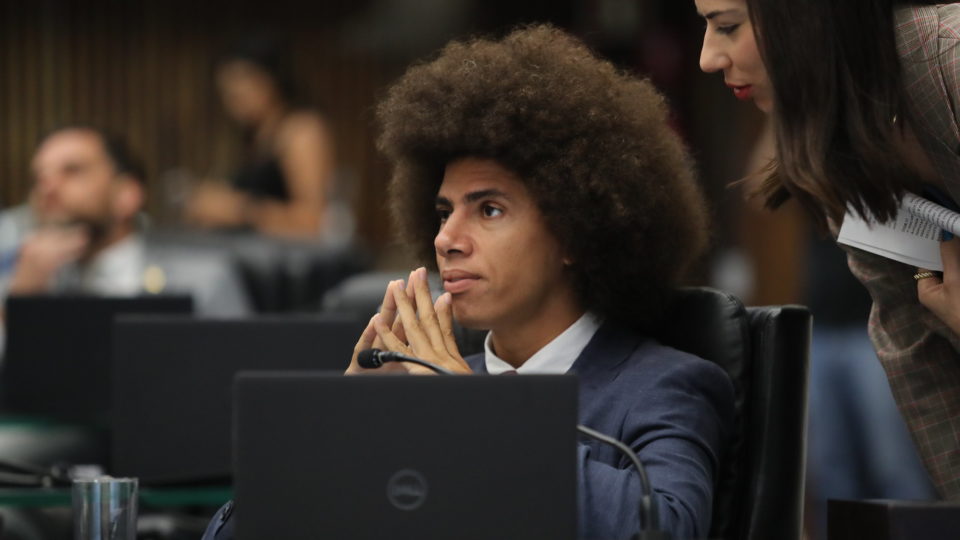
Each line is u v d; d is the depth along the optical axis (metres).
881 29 5.11
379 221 22.05
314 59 22.17
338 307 8.68
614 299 6.01
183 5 22.06
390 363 5.65
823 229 5.45
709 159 19.14
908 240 5.45
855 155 5.14
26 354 8.78
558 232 5.88
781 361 5.91
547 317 5.99
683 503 5.13
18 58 22.00
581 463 5.24
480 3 21.55
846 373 11.17
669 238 6.08
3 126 21.95
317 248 12.68
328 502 4.24
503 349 6.09
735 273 17.66
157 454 7.19
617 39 20.02
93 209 12.21
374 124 6.61
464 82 5.92
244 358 7.22
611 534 5.06
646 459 5.36
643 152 6.00
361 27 21.94
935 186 5.48
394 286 5.81
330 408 4.25
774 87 5.18
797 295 17.00
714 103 19.45
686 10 19.89
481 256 5.83
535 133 5.83
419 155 6.11
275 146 15.41
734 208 18.28
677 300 6.22
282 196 15.37
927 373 5.88
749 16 5.17
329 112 22.09
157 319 7.22
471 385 4.25
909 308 5.90
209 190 15.62
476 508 4.23
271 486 4.24
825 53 5.07
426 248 6.44
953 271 5.36
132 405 7.21
